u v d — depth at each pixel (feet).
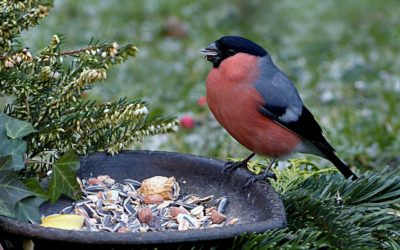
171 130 24.12
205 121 41.91
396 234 22.21
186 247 18.92
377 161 36.42
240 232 18.93
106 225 21.26
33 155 23.45
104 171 23.73
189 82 48.44
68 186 21.48
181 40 59.52
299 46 59.72
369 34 62.13
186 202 22.75
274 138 25.26
